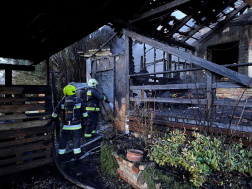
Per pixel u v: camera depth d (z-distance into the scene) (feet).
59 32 8.40
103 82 23.34
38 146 11.27
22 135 10.72
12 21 7.27
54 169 11.00
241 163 6.38
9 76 10.59
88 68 25.81
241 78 8.21
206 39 24.59
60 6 6.20
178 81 23.35
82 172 10.53
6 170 10.19
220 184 6.23
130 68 14.98
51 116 11.90
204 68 9.64
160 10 13.16
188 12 18.10
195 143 7.37
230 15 21.76
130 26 15.08
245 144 7.68
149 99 12.32
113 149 10.03
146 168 7.82
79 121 11.84
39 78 23.54
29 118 11.82
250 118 9.19
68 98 11.55
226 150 7.23
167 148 7.93
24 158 10.77
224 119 9.23
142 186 7.90
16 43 9.50
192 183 6.38
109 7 6.74
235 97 18.79
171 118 10.74
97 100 16.33
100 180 9.57
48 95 11.84
